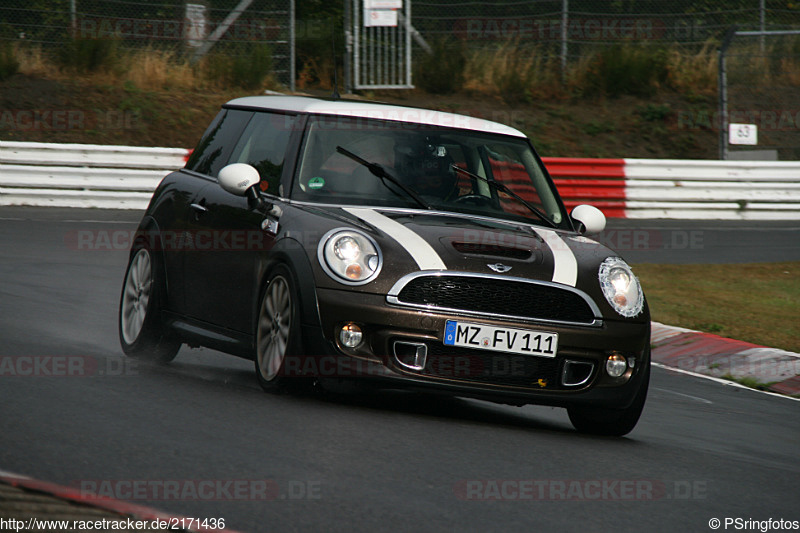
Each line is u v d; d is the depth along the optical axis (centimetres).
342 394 2055
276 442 1576
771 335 3631
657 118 8406
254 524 1187
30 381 1889
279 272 1948
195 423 1655
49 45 7688
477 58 8738
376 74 8481
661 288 4512
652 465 1753
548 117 8294
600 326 1928
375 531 1202
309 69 8319
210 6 8331
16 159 5519
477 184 2230
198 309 2238
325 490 1345
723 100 7569
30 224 4797
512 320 1866
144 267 2420
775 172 7019
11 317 2708
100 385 1912
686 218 6812
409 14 8181
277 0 8556
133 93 7325
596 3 9250
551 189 2347
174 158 5831
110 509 1188
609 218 6619
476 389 1855
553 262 1961
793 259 5519
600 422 2045
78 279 3556
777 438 2220
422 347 1836
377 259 1864
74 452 1420
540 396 1891
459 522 1270
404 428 1786
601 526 1325
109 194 5638
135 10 8231
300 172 2116
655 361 3281
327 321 1841
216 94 7675
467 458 1617
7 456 1369
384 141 2217
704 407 2553
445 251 1900
